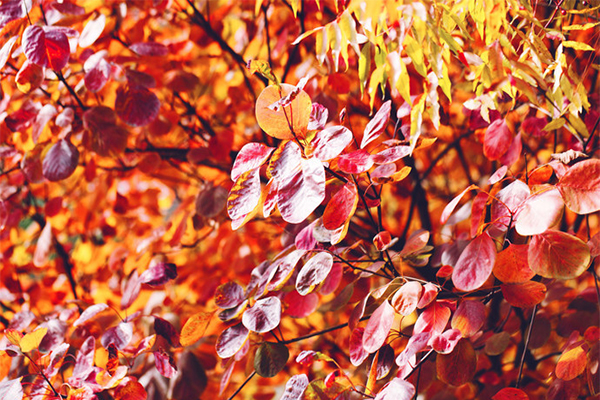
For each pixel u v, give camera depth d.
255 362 1.43
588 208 1.28
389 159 1.33
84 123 1.71
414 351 1.37
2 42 1.70
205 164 2.04
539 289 1.36
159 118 1.90
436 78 1.34
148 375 1.71
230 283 1.47
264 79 2.03
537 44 1.39
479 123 1.64
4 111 1.86
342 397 1.38
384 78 1.33
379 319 1.37
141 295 1.96
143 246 2.05
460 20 1.37
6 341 1.68
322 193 1.27
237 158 1.34
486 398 1.63
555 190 1.30
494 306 1.68
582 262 1.29
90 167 1.96
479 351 1.64
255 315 1.40
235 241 2.02
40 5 1.63
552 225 1.29
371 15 1.29
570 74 1.41
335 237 1.35
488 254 1.32
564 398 1.45
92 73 1.66
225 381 1.52
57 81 1.79
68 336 1.69
